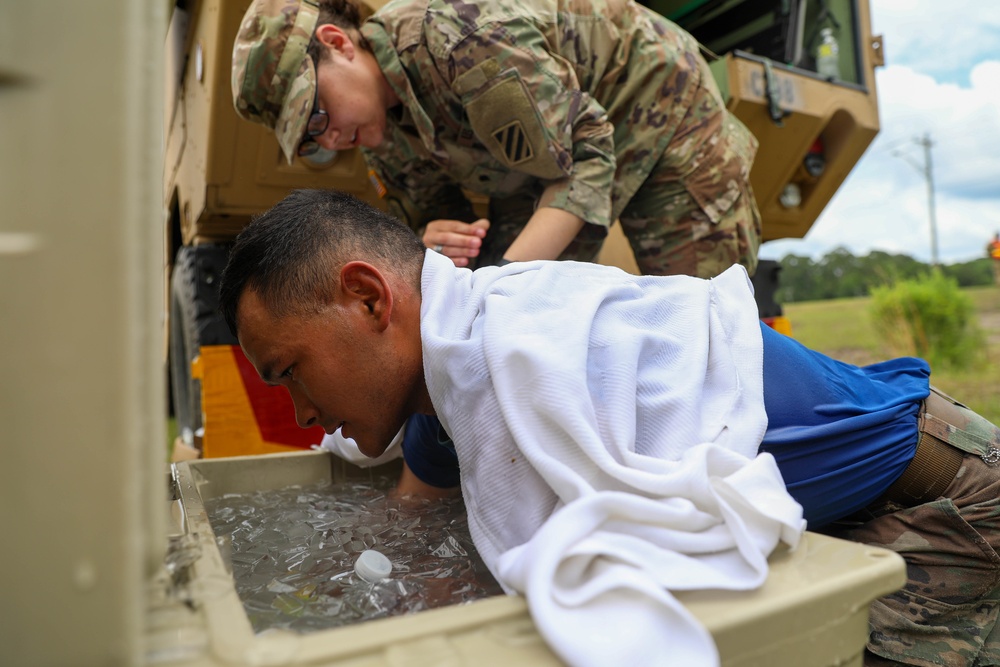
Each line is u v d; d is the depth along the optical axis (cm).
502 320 89
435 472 135
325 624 80
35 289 45
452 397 88
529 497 80
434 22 160
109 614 45
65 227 45
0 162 45
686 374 92
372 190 234
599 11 180
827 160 288
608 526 68
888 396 115
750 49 304
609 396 83
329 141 173
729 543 70
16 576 45
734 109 245
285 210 98
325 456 153
